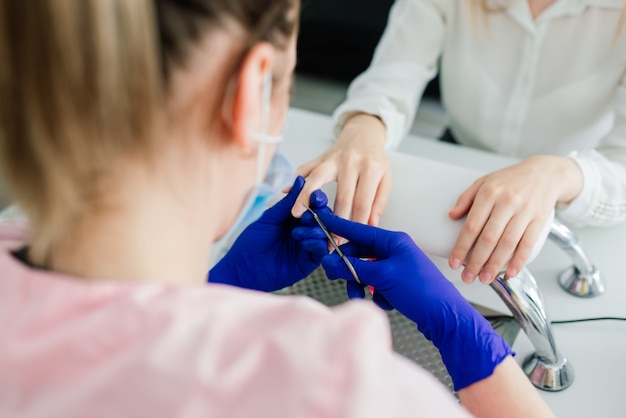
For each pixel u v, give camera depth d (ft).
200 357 0.88
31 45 0.81
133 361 0.88
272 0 1.01
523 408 1.57
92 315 0.93
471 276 1.96
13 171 0.92
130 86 0.87
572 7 3.08
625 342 1.98
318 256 1.99
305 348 0.90
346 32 7.50
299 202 2.06
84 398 0.86
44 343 0.91
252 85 1.01
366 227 1.98
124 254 1.02
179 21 0.92
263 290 2.16
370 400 0.83
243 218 1.49
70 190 0.92
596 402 1.80
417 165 2.29
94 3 0.80
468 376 1.65
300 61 7.87
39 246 1.02
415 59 3.42
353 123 2.79
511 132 3.53
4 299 0.97
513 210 2.06
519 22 3.21
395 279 1.82
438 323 1.73
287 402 0.84
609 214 2.42
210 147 1.08
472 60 3.46
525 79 3.33
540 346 1.84
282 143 2.92
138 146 0.95
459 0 3.39
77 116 0.86
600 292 2.16
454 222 2.07
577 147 3.51
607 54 3.13
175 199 1.06
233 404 0.85
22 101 0.85
